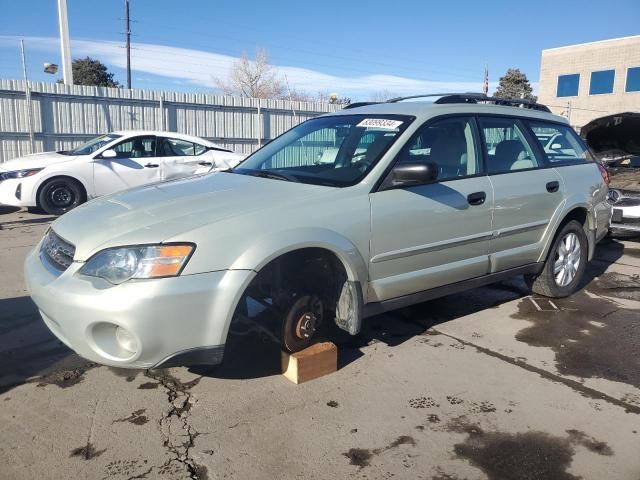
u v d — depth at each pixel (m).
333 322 4.39
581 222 5.34
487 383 3.56
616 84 36.47
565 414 3.21
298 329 3.49
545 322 4.67
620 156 8.70
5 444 2.84
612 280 5.98
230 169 4.42
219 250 2.97
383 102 4.71
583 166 5.27
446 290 4.12
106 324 2.86
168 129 17.92
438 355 3.97
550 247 4.98
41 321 4.49
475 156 4.28
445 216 3.92
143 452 2.79
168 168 10.61
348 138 4.08
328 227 3.33
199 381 3.54
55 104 15.54
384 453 2.82
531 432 3.02
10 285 5.43
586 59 37.72
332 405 3.27
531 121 4.90
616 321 4.71
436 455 2.81
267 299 3.56
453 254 4.06
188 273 2.88
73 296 2.87
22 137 15.12
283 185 3.60
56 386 3.45
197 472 2.65
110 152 10.09
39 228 8.57
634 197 7.07
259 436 2.94
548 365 3.84
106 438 2.90
